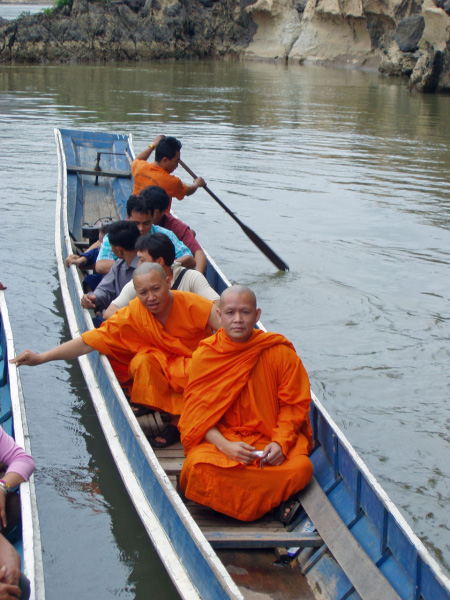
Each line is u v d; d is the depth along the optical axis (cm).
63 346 436
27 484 322
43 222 898
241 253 841
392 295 730
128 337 438
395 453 475
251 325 376
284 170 1239
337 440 382
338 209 1021
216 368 380
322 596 338
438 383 563
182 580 319
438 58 2330
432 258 837
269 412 387
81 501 435
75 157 966
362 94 2302
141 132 1497
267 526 379
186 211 998
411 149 1455
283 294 723
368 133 1625
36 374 566
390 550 329
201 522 378
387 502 328
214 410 379
